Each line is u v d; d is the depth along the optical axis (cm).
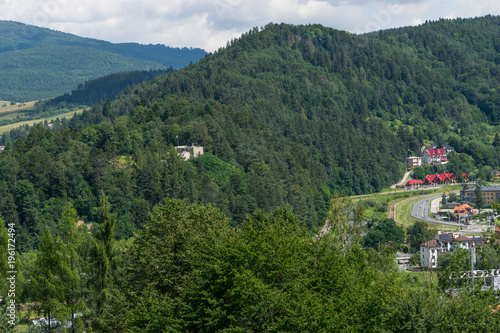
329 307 5566
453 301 5434
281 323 5444
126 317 6788
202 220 8344
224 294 6069
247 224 7556
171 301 6625
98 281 8294
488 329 5112
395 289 5872
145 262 7481
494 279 6538
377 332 5569
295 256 6350
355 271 6738
